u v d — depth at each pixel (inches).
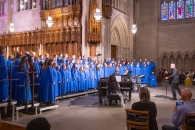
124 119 325.7
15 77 360.5
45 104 385.7
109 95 416.2
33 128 74.0
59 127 283.0
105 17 813.2
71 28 743.7
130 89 465.4
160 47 1102.4
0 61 318.0
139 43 1144.8
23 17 907.4
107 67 680.4
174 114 187.3
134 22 1131.3
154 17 1109.1
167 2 1093.8
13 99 343.0
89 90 601.0
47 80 373.4
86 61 608.4
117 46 1006.4
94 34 717.9
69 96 510.3
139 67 804.0
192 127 173.8
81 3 743.7
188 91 185.5
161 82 969.5
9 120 310.7
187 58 1041.5
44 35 800.9
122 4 1023.6
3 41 914.7
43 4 835.4
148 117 179.6
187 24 1037.2
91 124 298.5
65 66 506.9
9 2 943.7
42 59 530.9
